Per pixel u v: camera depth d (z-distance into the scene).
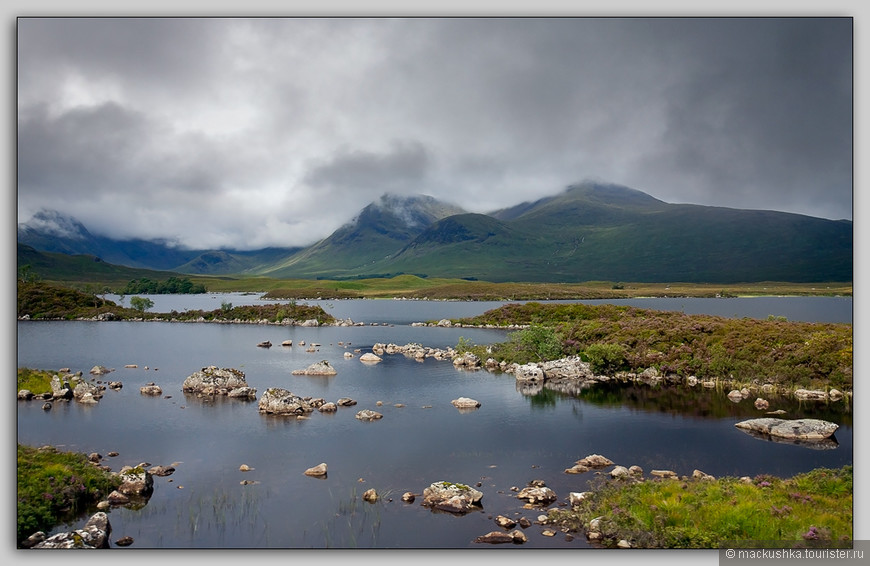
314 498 34.59
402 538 29.03
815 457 41.88
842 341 67.12
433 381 75.12
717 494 30.86
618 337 85.12
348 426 51.78
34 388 65.19
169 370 84.00
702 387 69.44
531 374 74.88
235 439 47.50
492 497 34.56
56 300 183.88
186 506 33.41
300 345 117.44
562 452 43.66
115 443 46.44
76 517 31.66
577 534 28.95
